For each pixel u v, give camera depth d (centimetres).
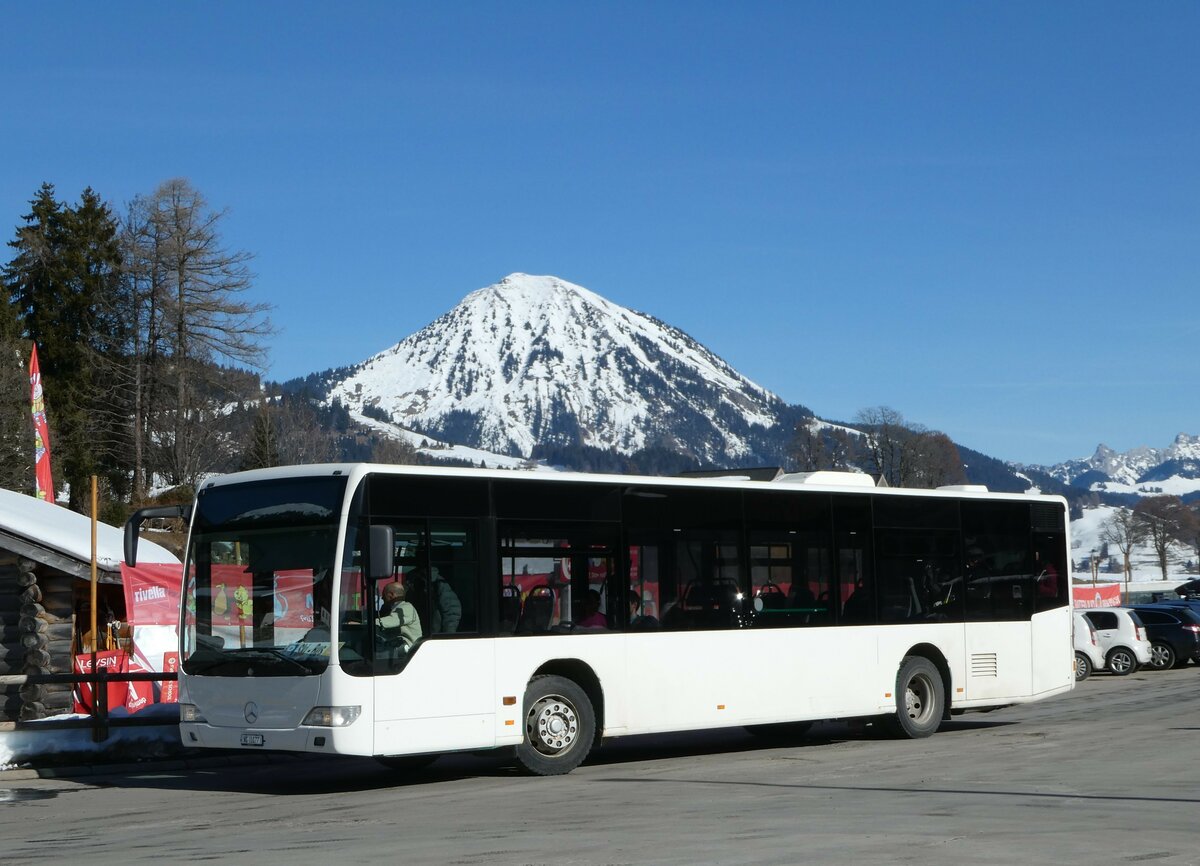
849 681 1914
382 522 1476
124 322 7731
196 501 1578
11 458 6138
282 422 9506
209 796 1520
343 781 1639
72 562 2380
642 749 1966
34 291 8175
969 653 2084
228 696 1500
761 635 1811
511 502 1582
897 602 1997
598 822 1192
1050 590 2217
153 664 2294
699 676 1734
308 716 1434
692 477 2028
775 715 1816
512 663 1554
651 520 1714
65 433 7331
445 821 1232
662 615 1709
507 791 1462
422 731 1471
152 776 1753
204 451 7394
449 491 1534
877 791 1393
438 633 1502
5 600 2414
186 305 7325
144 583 2312
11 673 2389
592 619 1641
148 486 7544
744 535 1816
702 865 942
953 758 1728
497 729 1534
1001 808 1240
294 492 1498
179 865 1002
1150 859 952
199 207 7475
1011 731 2128
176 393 7338
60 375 7819
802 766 1670
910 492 2041
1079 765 1614
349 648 1437
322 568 1455
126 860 1040
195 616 1554
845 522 1945
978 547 2123
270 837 1159
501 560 1564
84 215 8406
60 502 7525
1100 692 3192
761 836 1081
